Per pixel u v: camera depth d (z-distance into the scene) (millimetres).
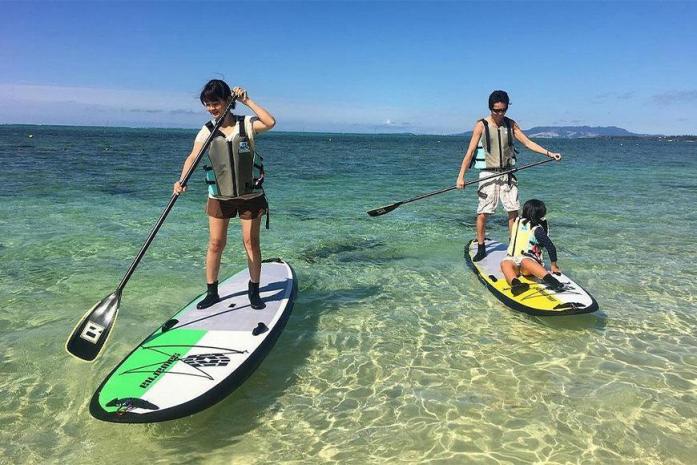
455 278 6086
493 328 4641
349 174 19625
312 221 9641
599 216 10242
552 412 3309
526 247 5160
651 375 3762
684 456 2873
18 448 2980
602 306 5164
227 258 6867
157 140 60844
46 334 4469
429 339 4414
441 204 11828
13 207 10391
